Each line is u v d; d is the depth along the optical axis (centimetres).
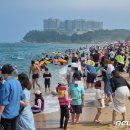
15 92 896
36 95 1686
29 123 1019
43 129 1326
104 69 1750
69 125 1368
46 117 1559
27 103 993
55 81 3078
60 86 1319
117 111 1326
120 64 2570
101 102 1388
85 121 1427
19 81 966
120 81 1304
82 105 1388
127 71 2995
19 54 10625
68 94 1362
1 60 7450
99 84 1395
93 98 1989
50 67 4797
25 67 5262
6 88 879
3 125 896
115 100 1324
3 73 912
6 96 876
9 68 909
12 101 890
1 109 873
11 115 889
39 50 14525
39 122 1455
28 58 8231
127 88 1312
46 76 2477
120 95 1302
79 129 1299
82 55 5791
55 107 1791
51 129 1327
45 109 1739
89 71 2389
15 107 901
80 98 1377
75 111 1380
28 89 1010
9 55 10000
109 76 1666
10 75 912
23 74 1020
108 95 1694
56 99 2053
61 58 5541
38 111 1647
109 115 1511
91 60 2628
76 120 1397
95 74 2405
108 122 1391
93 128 1308
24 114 1013
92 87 2406
